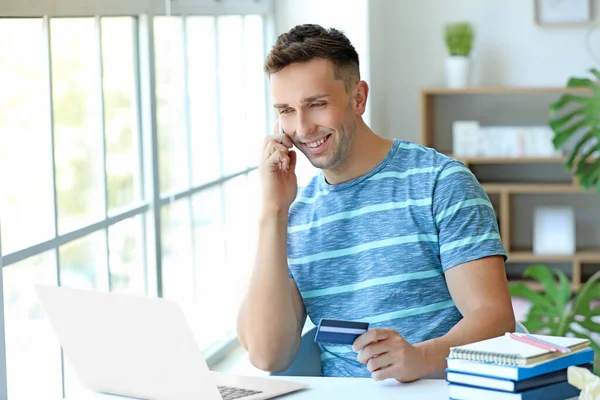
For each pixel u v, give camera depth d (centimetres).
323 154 239
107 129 340
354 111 244
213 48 464
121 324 191
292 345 243
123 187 357
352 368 246
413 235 240
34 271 291
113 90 344
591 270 695
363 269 245
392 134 707
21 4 276
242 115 518
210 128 461
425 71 697
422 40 695
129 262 364
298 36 238
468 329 215
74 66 311
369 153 248
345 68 238
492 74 693
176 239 412
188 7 422
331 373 251
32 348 289
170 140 397
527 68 690
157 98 377
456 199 237
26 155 283
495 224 237
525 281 673
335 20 579
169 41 393
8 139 272
